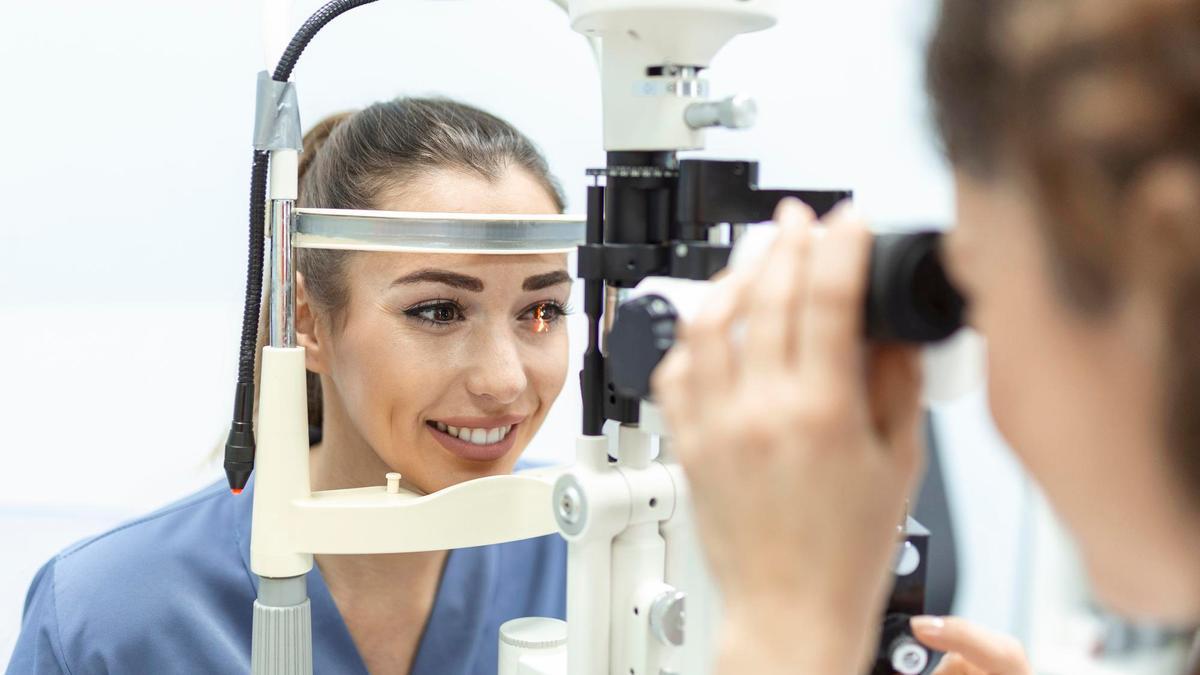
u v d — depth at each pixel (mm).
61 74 1410
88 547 1126
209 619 1073
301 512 841
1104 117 277
